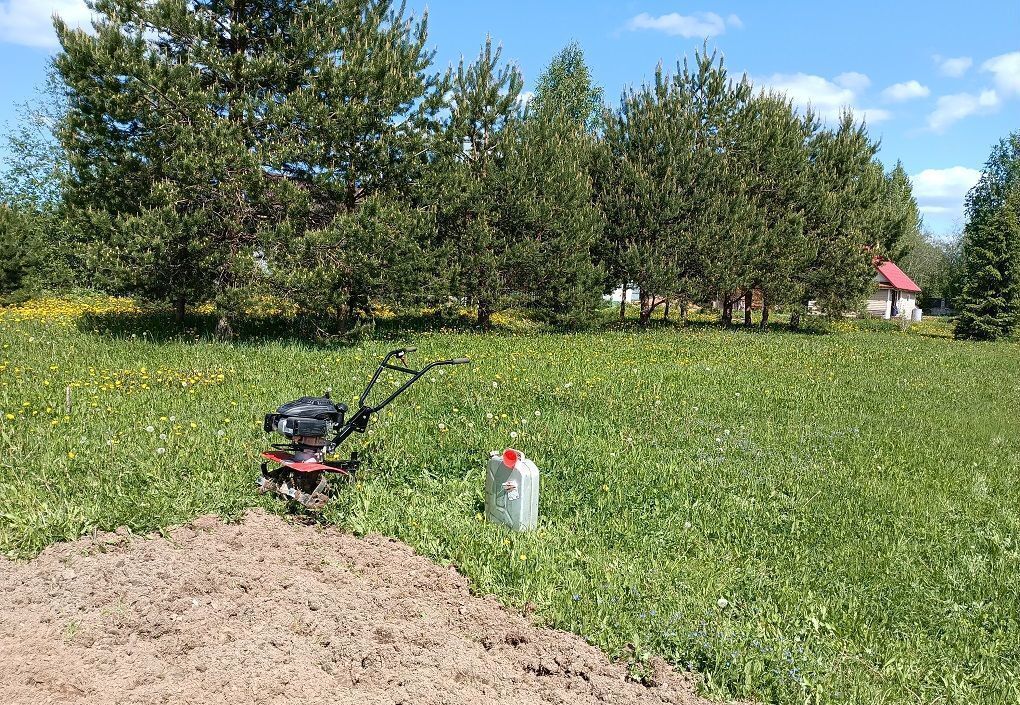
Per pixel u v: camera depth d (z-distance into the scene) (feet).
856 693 13.53
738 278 74.49
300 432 17.02
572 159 66.49
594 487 21.98
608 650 13.57
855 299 84.48
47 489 16.96
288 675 11.39
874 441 31.48
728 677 13.30
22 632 11.83
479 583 15.28
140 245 39.17
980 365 61.46
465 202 57.82
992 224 108.17
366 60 45.75
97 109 39.27
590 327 68.44
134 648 11.71
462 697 11.42
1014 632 16.75
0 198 93.15
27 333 40.86
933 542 21.15
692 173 71.87
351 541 16.40
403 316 66.59
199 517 16.49
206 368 33.91
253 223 44.27
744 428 31.22
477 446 23.95
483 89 59.82
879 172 91.30
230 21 44.04
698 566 17.81
